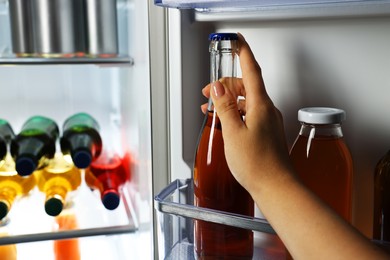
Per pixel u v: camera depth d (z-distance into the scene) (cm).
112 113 125
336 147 59
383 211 60
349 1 55
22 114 121
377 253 46
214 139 65
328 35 63
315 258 47
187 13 68
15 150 106
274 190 51
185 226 63
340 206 60
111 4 93
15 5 89
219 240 63
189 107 72
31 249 106
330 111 58
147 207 81
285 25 65
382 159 61
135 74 91
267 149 53
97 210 104
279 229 51
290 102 67
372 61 62
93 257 104
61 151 111
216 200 65
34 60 85
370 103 63
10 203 95
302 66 65
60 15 90
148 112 74
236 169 54
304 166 60
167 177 75
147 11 70
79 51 94
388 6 57
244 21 66
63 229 91
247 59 59
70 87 122
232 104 56
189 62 71
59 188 102
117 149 122
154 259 78
